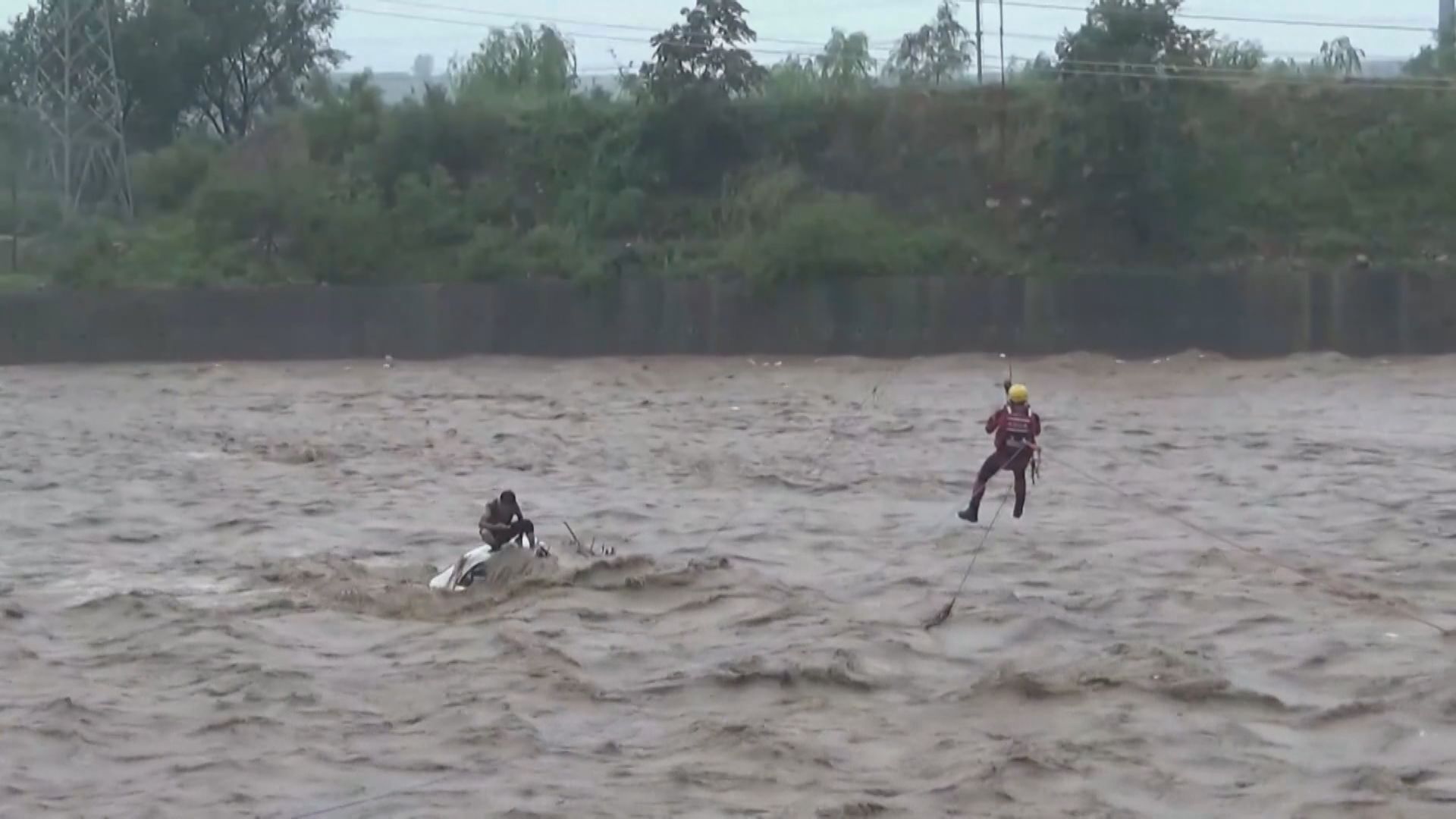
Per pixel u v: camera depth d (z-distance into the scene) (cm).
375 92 6994
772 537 2173
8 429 3612
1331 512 2347
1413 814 1094
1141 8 5762
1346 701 1363
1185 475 2764
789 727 1290
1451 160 5947
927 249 5578
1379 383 4525
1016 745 1236
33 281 5878
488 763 1209
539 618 1662
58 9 7350
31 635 1622
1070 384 4662
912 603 1750
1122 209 5634
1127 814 1099
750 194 5994
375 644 1573
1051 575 1898
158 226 6419
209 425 3684
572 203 6147
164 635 1606
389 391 4600
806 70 7112
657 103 6253
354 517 2356
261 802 1130
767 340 5450
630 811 1104
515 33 7656
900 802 1122
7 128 6988
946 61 7125
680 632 1612
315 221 5869
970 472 2805
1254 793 1140
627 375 5006
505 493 1895
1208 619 1670
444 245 6003
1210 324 5272
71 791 1155
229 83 8400
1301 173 5950
